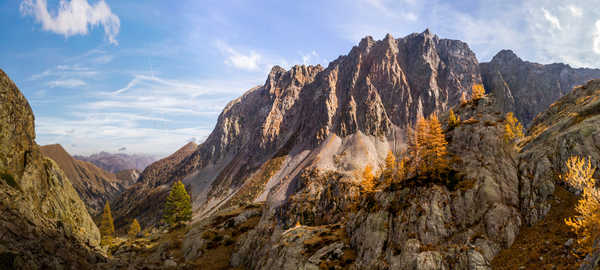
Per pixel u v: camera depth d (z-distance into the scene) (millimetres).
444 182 45625
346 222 63500
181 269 64938
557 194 38656
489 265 34438
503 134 49094
